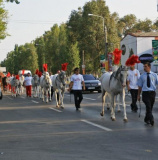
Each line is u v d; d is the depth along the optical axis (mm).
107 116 15891
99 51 66875
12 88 35719
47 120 14930
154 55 56688
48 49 110125
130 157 8016
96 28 66500
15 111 19281
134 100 17484
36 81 31641
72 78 19344
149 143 9516
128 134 10977
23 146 9469
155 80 12750
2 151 8883
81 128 12430
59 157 8125
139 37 75188
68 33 70125
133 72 17531
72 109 19625
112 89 14203
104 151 8656
